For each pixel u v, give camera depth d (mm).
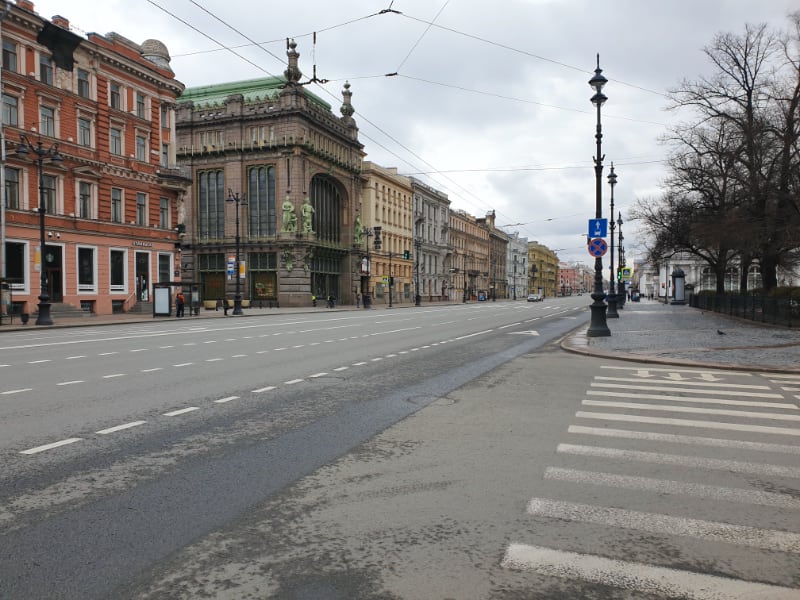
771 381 10742
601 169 20094
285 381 10570
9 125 33094
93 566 3537
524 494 4766
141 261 43250
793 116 27297
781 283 48344
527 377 11188
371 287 77188
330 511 4398
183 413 7812
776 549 3787
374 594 3227
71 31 37344
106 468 5418
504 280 151125
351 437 6598
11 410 7934
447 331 24281
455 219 113062
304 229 60844
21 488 4875
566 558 3648
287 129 60281
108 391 9445
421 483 5035
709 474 5285
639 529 4082
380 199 80000
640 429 6977
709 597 3207
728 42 32031
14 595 3203
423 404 8500
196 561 3604
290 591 3256
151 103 44031
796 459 5754
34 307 34844
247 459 5730
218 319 36250
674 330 22969
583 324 29344
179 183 45656
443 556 3672
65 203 36812
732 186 33562
